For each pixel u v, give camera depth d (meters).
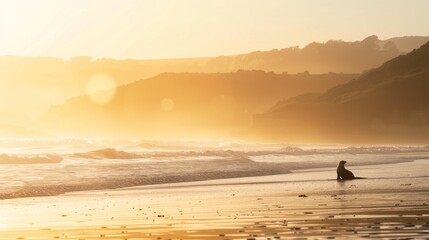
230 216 32.66
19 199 45.72
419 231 25.86
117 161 77.69
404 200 37.78
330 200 39.28
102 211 36.81
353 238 24.45
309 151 125.56
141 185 57.81
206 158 88.31
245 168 75.06
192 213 34.53
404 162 95.31
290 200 40.16
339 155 114.81
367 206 35.03
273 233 26.45
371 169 76.75
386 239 24.02
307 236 25.34
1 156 74.00
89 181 56.66
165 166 72.06
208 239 25.52
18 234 28.14
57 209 38.38
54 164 69.81
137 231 28.34
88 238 26.77
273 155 107.06
